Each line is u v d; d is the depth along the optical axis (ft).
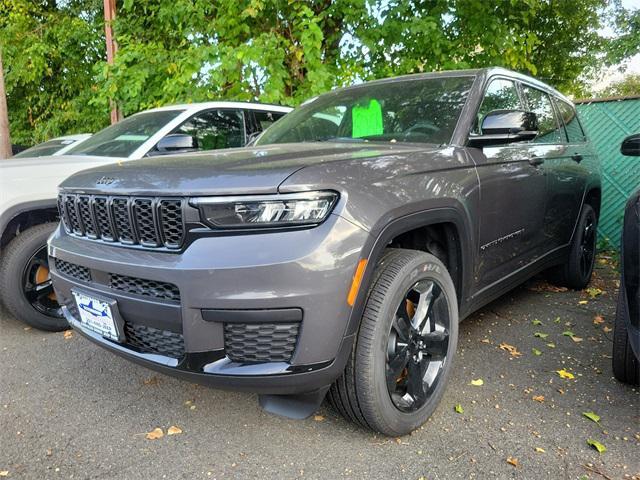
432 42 22.81
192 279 5.94
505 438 7.36
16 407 8.39
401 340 7.23
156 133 14.67
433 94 9.89
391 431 7.15
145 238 6.64
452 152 8.47
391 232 6.64
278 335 6.03
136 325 6.85
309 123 10.86
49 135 40.81
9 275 11.10
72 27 39.68
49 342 11.27
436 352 7.89
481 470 6.65
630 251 7.27
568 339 11.12
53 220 12.30
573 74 44.06
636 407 8.20
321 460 6.90
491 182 9.03
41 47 38.22
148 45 24.98
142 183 6.64
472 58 24.59
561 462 6.81
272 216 5.94
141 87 23.52
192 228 6.11
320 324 6.00
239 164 6.59
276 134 11.08
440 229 8.34
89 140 15.72
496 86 10.26
